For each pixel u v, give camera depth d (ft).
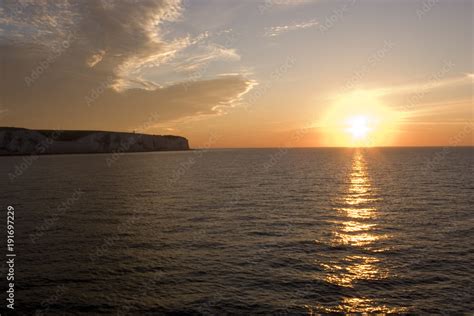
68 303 51.78
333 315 48.70
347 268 65.87
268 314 48.98
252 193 159.02
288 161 448.65
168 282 59.52
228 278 61.26
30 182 200.85
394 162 394.93
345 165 352.08
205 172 279.28
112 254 73.31
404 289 56.75
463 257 71.10
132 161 471.62
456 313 49.03
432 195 148.05
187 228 94.84
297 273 63.46
